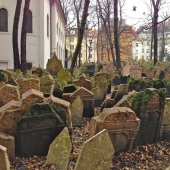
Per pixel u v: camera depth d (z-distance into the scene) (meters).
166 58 55.72
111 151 4.42
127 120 5.86
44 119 5.75
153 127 6.74
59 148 5.08
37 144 5.80
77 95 9.23
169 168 3.94
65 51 56.59
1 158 4.14
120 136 5.90
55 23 35.44
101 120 5.79
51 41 35.44
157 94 6.62
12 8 27.42
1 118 5.78
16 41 19.42
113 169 5.29
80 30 17.61
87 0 16.88
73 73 19.81
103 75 14.22
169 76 16.88
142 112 6.50
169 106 6.98
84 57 80.00
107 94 13.98
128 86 11.52
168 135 7.11
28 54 28.22
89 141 4.22
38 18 28.75
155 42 25.00
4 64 27.61
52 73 18.86
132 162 5.62
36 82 10.06
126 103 7.40
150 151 6.25
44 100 6.00
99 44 50.78
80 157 4.18
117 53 22.52
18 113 5.83
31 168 5.18
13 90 8.59
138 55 87.88
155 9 22.45
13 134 5.84
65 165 4.95
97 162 4.30
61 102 6.25
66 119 6.12
